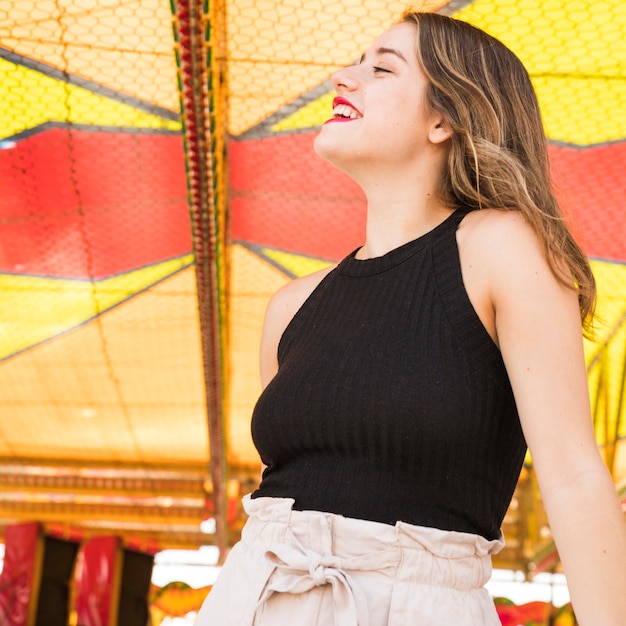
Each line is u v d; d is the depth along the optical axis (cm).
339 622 96
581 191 360
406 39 131
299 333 124
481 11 281
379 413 104
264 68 307
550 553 730
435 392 104
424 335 109
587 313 120
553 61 301
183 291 479
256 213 398
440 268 113
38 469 788
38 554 838
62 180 373
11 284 474
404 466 104
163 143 350
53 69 314
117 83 319
